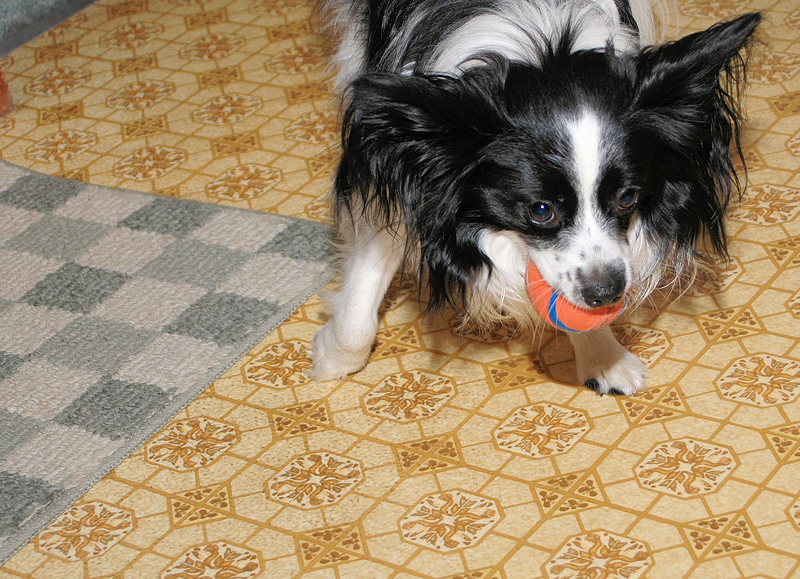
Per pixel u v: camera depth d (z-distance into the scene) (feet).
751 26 2.84
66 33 4.86
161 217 3.81
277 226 3.73
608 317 2.98
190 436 3.26
